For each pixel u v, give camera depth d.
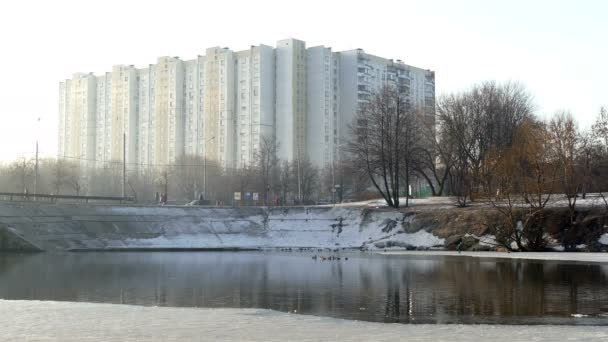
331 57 163.00
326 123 160.75
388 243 79.25
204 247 79.56
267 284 38.66
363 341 20.14
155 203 103.44
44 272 46.59
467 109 98.69
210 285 38.19
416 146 96.69
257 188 130.62
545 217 70.44
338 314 27.05
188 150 167.00
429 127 101.94
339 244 82.38
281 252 74.25
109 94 177.38
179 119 167.12
